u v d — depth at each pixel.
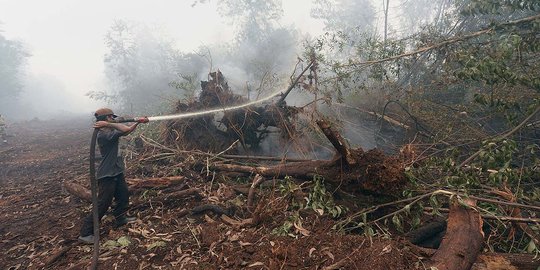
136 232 3.79
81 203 5.05
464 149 5.22
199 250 3.27
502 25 4.76
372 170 3.49
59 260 3.51
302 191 4.17
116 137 3.84
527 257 2.64
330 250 2.81
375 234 3.19
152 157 6.12
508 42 4.37
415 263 2.55
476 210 2.95
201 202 4.46
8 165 8.61
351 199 3.80
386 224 3.46
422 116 6.09
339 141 3.64
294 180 4.42
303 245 2.92
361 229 3.48
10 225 4.56
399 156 4.49
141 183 4.88
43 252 3.72
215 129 6.45
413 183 3.53
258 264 2.79
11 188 6.47
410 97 6.41
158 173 5.68
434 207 3.21
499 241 3.19
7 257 3.72
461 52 4.98
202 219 4.01
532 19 4.54
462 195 3.06
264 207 3.64
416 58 6.45
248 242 3.18
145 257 3.27
